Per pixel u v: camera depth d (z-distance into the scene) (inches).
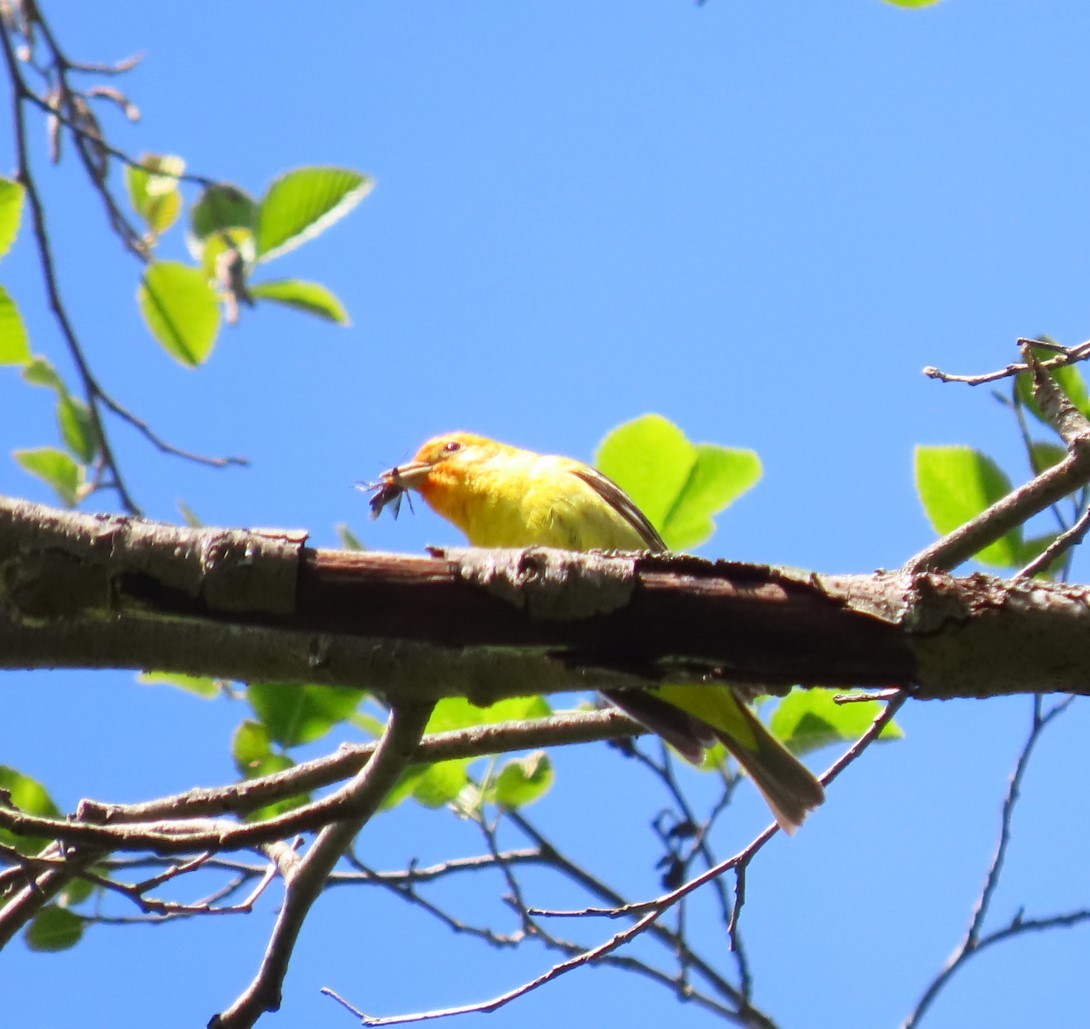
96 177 430.0
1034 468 405.1
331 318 451.2
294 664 297.7
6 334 354.9
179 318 445.1
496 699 293.6
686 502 440.1
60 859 292.4
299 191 450.3
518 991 364.5
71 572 235.5
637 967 460.4
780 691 260.5
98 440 451.2
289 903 321.1
